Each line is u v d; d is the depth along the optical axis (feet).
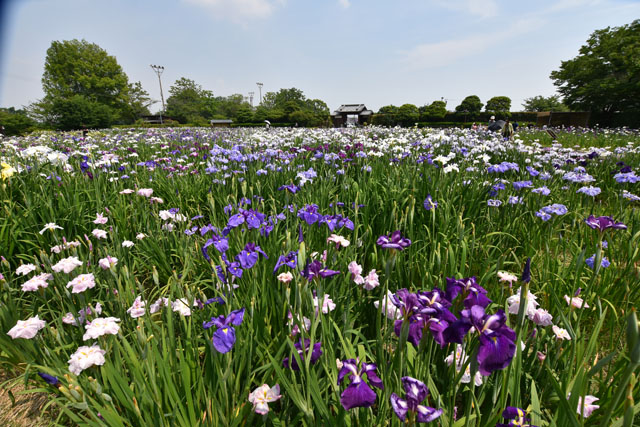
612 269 9.87
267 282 8.22
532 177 19.52
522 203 14.48
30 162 18.39
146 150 35.47
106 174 19.19
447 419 5.18
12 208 13.17
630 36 124.77
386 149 28.60
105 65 249.55
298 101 460.14
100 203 14.39
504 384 5.13
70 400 5.07
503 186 14.46
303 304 6.49
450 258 8.98
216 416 5.50
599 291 9.46
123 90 254.47
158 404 5.47
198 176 20.90
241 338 6.57
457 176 17.07
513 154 28.50
